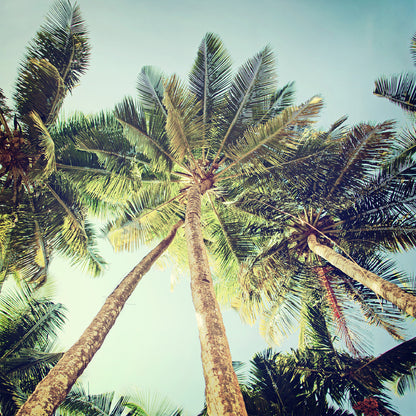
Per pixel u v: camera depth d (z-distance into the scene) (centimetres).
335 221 1069
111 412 670
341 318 923
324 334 867
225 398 324
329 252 905
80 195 1023
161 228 1098
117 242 1023
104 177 970
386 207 935
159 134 945
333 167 961
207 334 410
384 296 711
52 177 986
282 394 698
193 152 1081
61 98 925
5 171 903
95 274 991
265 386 727
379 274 909
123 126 912
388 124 869
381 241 938
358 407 667
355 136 924
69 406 678
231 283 1098
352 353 847
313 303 979
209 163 1109
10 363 722
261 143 828
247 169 896
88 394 699
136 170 955
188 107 905
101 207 1068
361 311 917
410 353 736
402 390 770
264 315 1044
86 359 517
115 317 652
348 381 766
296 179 973
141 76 983
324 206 992
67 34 948
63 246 968
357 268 813
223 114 999
